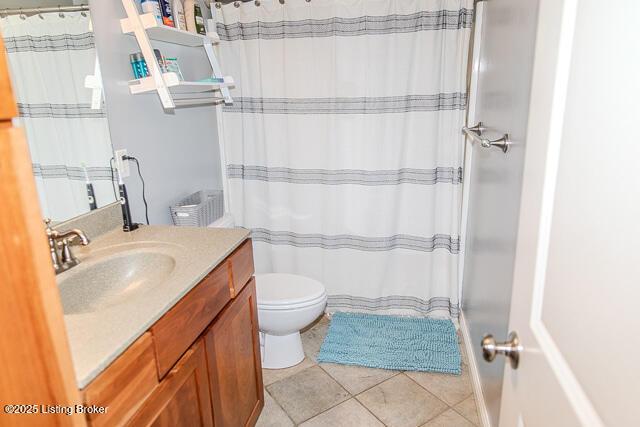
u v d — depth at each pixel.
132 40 1.77
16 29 1.27
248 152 2.54
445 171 2.33
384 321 2.54
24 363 0.47
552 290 0.61
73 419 0.54
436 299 2.55
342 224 2.51
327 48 2.26
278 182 2.54
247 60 2.40
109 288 1.36
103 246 1.46
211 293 1.32
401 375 2.11
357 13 2.18
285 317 1.99
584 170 0.52
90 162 1.57
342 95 2.30
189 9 2.00
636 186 0.41
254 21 2.31
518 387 0.74
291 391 2.01
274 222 2.60
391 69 2.22
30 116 1.32
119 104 1.71
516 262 0.77
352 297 2.62
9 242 0.45
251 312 1.66
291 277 2.22
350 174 2.42
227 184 2.63
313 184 2.48
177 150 2.14
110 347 0.89
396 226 2.46
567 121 0.58
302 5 2.22
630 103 0.42
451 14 2.09
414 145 2.32
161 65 1.84
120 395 0.90
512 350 0.75
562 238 0.58
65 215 1.46
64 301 1.20
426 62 2.18
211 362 1.31
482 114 2.00
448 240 2.42
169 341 1.08
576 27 0.56
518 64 1.40
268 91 2.40
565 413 0.54
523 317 0.72
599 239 0.48
